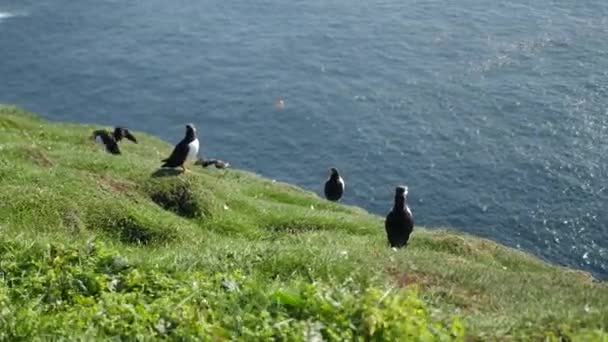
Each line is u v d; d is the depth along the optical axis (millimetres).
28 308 12969
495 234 60344
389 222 26438
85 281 14414
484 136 72875
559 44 88000
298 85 84062
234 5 102062
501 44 88938
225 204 29844
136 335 11992
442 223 61938
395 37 92500
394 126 75562
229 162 72188
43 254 15539
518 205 63281
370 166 69938
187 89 84562
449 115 76750
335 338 11664
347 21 96750
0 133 35906
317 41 92688
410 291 13047
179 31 96188
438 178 67312
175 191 29016
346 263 18375
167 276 15148
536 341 12312
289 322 12211
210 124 78562
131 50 92312
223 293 13508
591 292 21078
